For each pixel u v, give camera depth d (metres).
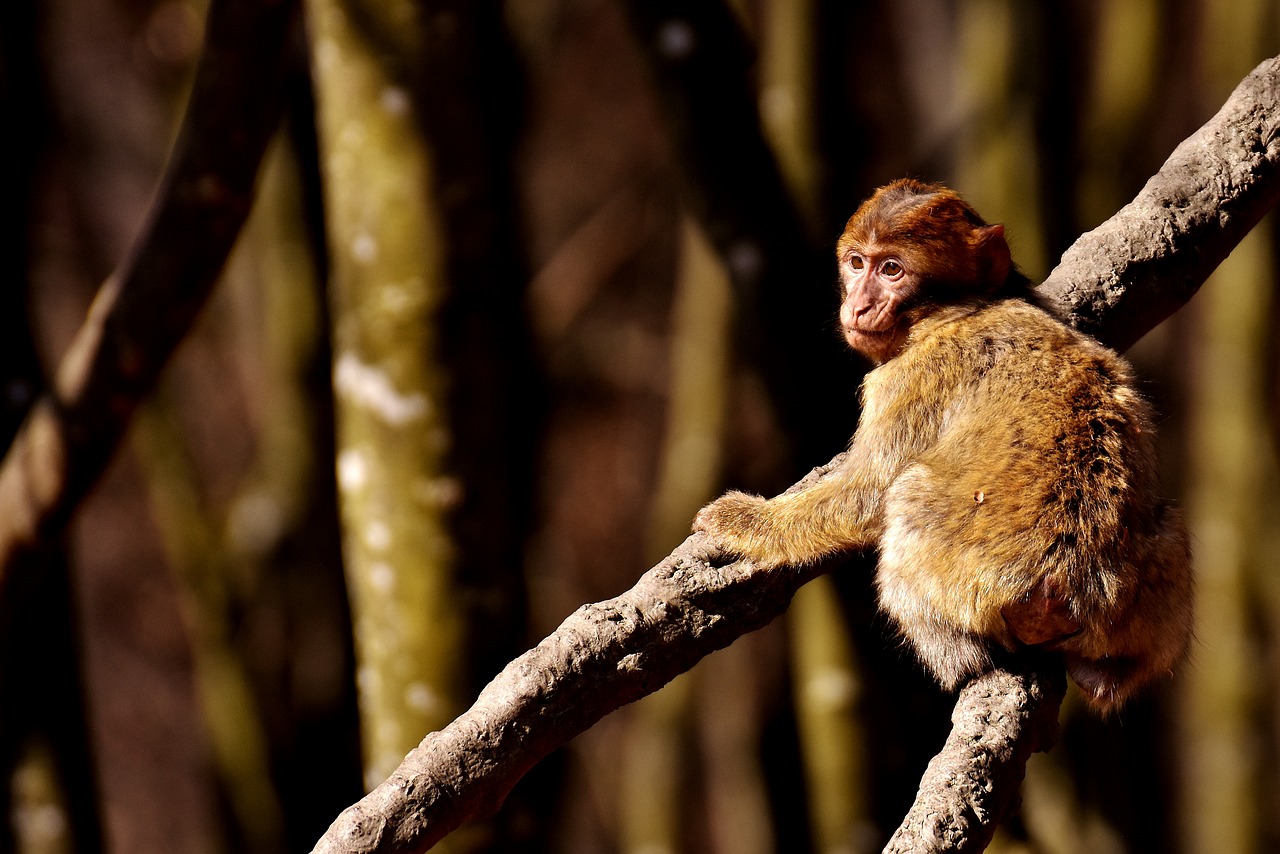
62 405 8.78
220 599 17.11
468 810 5.47
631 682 5.95
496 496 9.77
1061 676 6.51
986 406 6.89
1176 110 19.31
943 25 18.02
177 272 8.36
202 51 8.00
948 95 17.98
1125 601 6.41
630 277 26.88
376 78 9.48
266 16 7.79
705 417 19.03
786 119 14.36
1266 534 17.53
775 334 10.47
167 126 19.31
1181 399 19.97
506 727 5.59
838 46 14.69
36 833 11.43
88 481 9.00
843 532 7.01
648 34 10.37
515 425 9.91
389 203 9.52
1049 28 15.19
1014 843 11.96
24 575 9.29
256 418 21.44
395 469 9.64
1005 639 6.52
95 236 21.64
